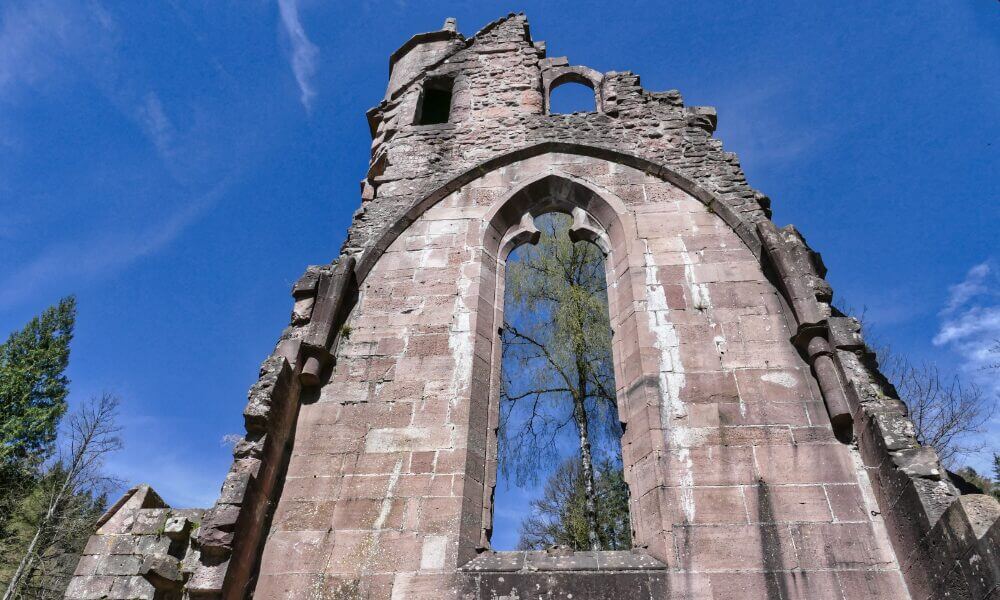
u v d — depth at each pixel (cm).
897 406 789
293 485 855
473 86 1529
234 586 728
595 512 1430
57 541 2525
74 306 4212
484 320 1038
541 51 1622
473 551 791
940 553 625
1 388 3569
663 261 1053
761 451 820
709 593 709
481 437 904
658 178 1207
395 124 1537
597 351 1634
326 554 785
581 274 1775
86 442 2717
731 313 970
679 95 1406
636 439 877
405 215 1180
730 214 1100
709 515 770
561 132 1330
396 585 752
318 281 1073
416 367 966
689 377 903
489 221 1173
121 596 812
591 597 720
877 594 691
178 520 865
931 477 689
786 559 725
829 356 881
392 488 838
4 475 3023
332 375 970
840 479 785
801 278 961
